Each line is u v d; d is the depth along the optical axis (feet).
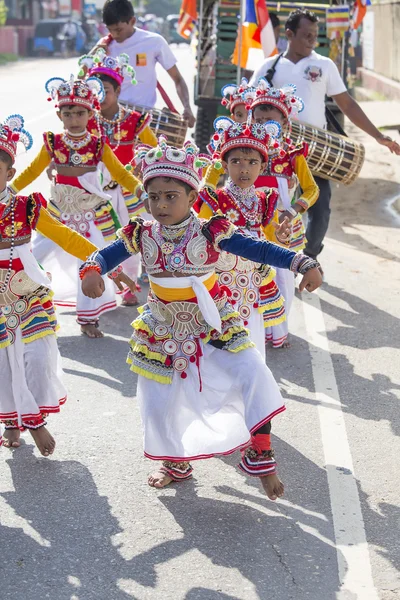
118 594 14.16
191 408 16.79
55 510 16.70
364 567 14.98
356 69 111.96
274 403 15.90
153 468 18.37
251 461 16.16
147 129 28.19
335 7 42.68
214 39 46.42
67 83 24.43
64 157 25.12
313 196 23.90
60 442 19.42
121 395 21.95
